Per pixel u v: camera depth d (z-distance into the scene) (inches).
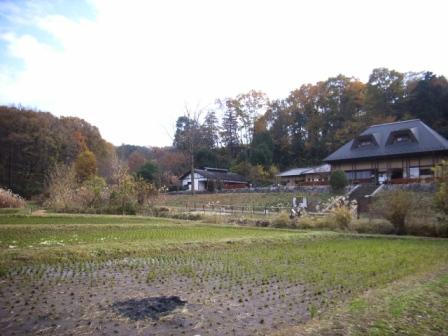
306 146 2689.5
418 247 565.6
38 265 382.3
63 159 2354.8
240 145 3056.1
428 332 202.5
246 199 1582.2
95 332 205.5
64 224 719.1
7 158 2210.9
